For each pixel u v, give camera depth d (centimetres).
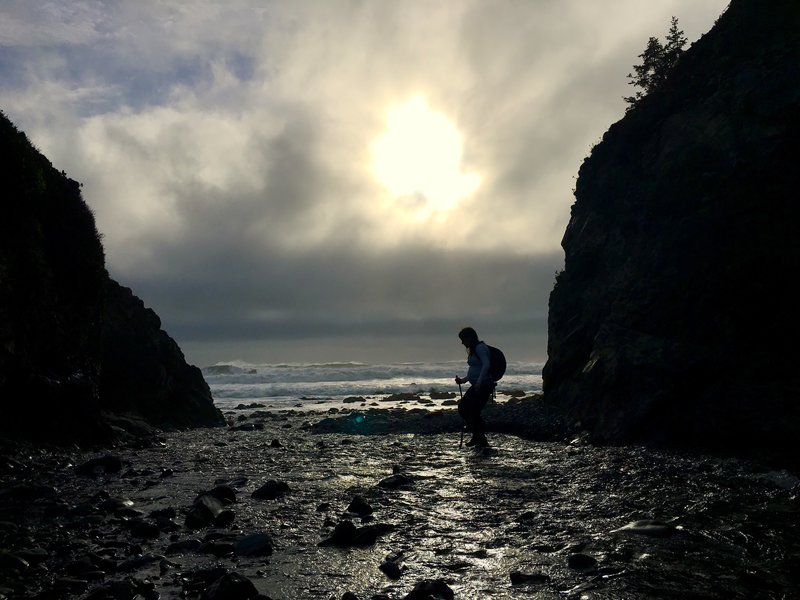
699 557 495
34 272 1244
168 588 441
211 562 510
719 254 1199
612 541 546
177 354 2200
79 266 1445
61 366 1332
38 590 434
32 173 1294
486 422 1638
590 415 1327
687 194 1354
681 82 1594
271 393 4562
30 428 1212
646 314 1291
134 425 1645
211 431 1867
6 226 1216
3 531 598
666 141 1507
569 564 486
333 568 491
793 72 1256
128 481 914
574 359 1608
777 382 1038
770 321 1102
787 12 1391
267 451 1275
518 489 802
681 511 648
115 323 1941
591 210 1748
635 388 1203
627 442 1158
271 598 414
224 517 652
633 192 1569
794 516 618
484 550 531
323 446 1347
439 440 1422
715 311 1166
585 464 974
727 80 1412
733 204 1236
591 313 1586
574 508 684
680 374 1120
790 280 1095
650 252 1377
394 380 6400
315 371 7100
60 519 664
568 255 1825
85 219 1523
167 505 743
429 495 778
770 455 942
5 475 945
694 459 972
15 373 1180
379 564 500
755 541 535
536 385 4997
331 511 700
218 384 5712
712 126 1374
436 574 472
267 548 538
